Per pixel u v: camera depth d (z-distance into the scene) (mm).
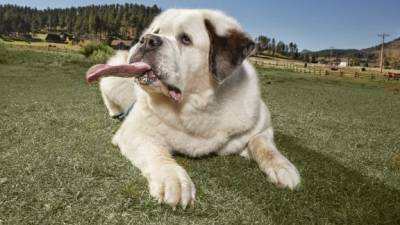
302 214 983
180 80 1192
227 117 1312
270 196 1078
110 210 946
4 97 2812
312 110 3066
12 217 892
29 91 3307
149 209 965
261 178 1209
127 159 1307
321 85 7812
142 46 1172
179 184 1012
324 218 972
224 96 1294
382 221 981
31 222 876
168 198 977
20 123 1802
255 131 1400
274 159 1234
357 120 2654
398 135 2121
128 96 1867
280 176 1159
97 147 1436
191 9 1350
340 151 1646
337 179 1254
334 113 2992
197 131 1299
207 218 942
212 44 1239
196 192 1073
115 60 1942
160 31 1278
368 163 1507
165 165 1108
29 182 1073
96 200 992
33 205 952
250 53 1295
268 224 928
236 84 1322
